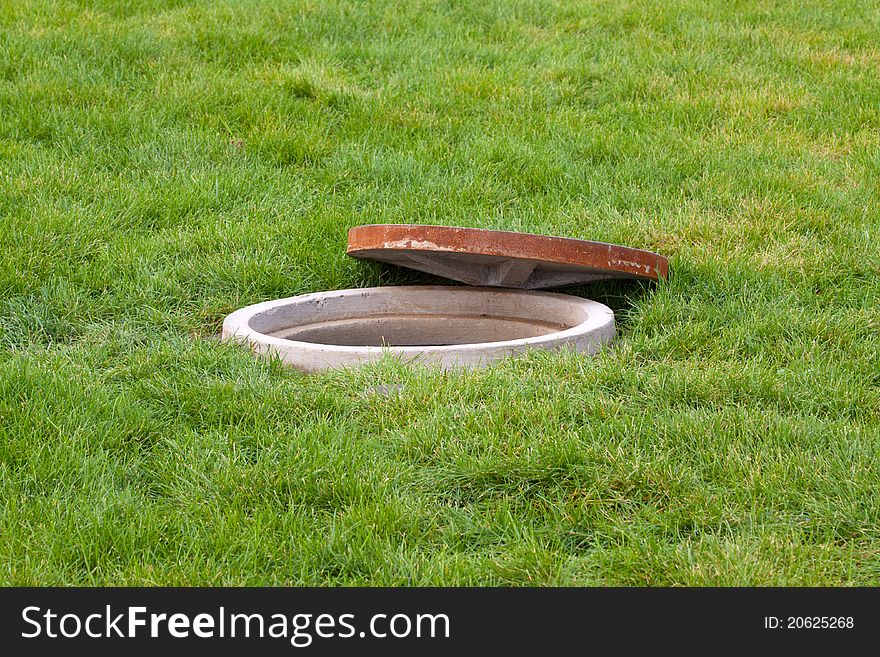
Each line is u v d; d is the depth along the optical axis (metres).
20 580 2.72
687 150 7.45
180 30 9.34
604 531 3.01
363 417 3.84
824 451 3.41
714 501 3.09
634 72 9.14
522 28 10.47
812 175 6.91
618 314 5.34
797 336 4.72
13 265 5.47
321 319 5.45
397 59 9.33
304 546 2.92
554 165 7.19
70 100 7.79
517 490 3.25
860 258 5.62
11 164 6.69
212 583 2.74
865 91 8.50
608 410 3.73
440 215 6.51
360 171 7.12
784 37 10.10
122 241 5.96
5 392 3.79
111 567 2.82
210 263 5.71
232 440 3.57
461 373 4.10
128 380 4.28
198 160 7.11
